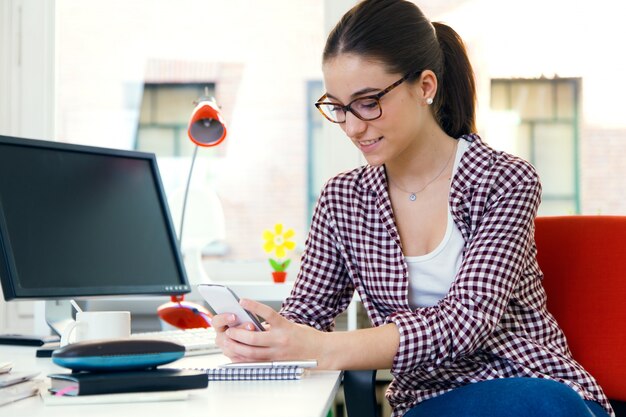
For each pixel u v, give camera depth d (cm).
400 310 146
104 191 161
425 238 148
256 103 267
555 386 118
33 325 261
